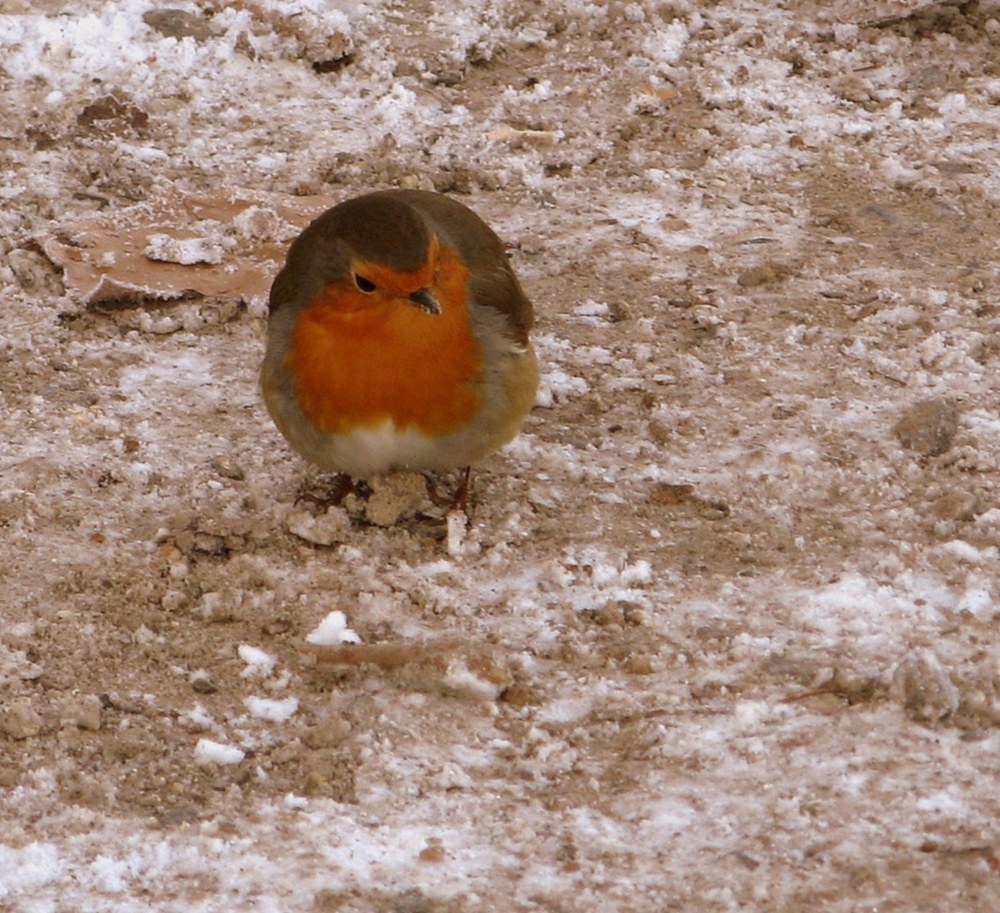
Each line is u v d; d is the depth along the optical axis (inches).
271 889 311.9
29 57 645.9
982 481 441.4
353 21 686.5
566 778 342.3
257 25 674.2
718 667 373.7
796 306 531.8
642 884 314.5
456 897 311.1
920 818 327.0
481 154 615.5
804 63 679.7
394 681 369.4
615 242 567.8
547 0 712.4
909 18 695.7
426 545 419.8
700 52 684.7
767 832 325.7
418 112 637.9
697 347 510.0
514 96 656.4
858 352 504.1
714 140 630.5
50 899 308.2
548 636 385.1
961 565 406.6
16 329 504.1
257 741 352.2
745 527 426.3
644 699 363.9
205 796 335.9
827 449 457.4
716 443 461.1
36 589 396.5
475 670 363.6
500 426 411.8
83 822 327.0
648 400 481.7
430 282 385.4
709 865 318.3
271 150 611.5
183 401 474.6
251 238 546.3
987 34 697.0
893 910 306.0
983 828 324.2
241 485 439.8
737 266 554.9
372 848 322.3
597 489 442.0
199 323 510.6
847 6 711.1
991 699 354.3
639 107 649.0
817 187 604.7
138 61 650.2
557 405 481.4
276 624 387.9
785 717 356.2
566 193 598.9
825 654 376.8
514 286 424.5
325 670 372.5
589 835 326.6
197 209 558.9
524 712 361.7
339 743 350.3
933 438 458.9
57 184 579.5
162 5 679.7
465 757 348.5
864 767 340.8
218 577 402.6
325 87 653.3
